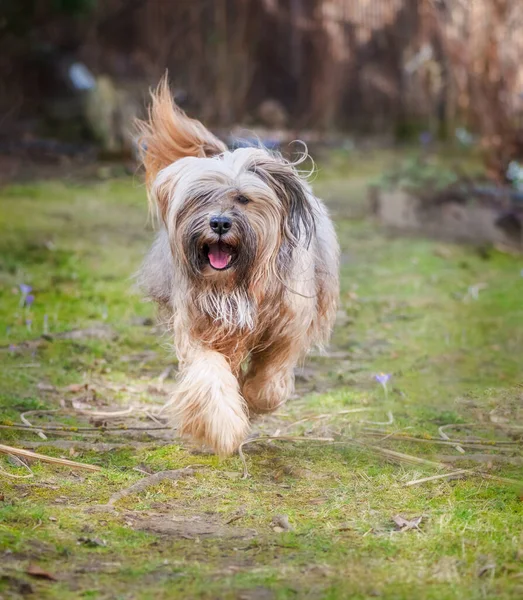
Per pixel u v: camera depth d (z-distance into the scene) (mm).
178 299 8773
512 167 21438
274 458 8781
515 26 21078
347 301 15062
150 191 9961
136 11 38969
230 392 8367
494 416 10086
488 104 21391
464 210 20375
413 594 6070
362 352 12547
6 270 16172
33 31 36781
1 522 7031
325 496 7895
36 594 5941
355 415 10102
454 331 13492
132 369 11633
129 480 8141
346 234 20312
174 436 9375
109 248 18234
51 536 6832
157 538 6945
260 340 9117
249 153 8664
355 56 37469
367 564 6527
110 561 6496
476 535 7035
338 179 27781
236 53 37438
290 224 8773
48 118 33219
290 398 10695
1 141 31859
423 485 8148
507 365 11906
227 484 8133
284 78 39219
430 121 35500
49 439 9109
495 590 6148
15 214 21344
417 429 9641
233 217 8289
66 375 11156
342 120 37938
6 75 35938
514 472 8500
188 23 37906
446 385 11141
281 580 6238
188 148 9883
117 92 31781
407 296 15469
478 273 17094
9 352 11844
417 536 7023
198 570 6379
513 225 19484
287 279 8805
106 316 13664
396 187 21750
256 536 7023
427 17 29391
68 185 25656
